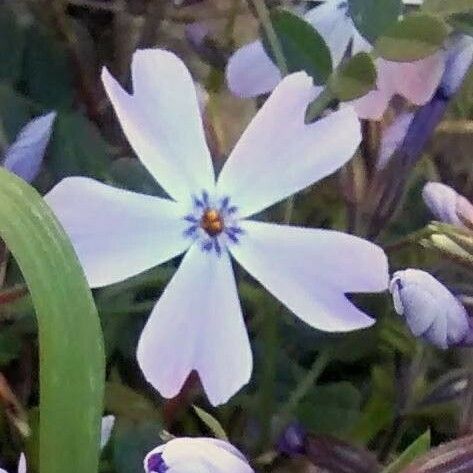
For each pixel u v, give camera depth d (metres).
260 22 0.07
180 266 0.06
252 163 0.06
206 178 0.06
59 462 0.05
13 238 0.05
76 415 0.05
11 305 0.07
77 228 0.06
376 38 0.07
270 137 0.06
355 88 0.07
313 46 0.07
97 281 0.06
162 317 0.06
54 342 0.05
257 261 0.06
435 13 0.07
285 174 0.06
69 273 0.05
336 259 0.06
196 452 0.05
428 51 0.07
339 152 0.06
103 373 0.05
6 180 0.06
